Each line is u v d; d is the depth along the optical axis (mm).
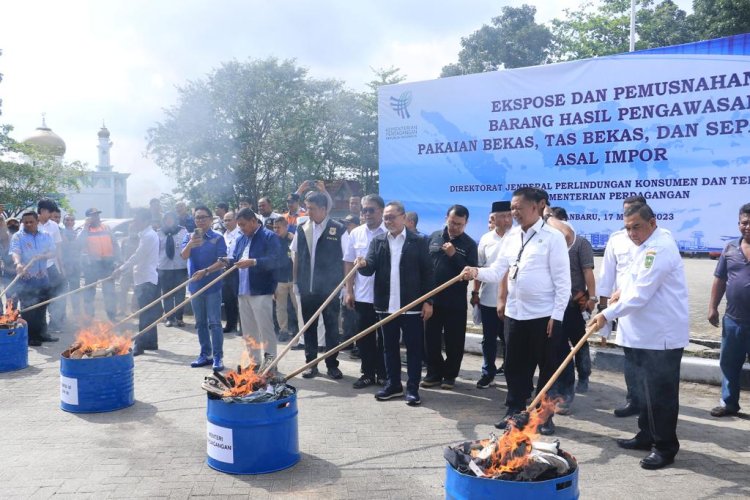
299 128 34312
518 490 2818
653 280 4102
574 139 7426
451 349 6305
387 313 5863
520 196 4789
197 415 5434
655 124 6883
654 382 4238
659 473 4098
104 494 3793
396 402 5855
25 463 4301
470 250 6289
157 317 8156
